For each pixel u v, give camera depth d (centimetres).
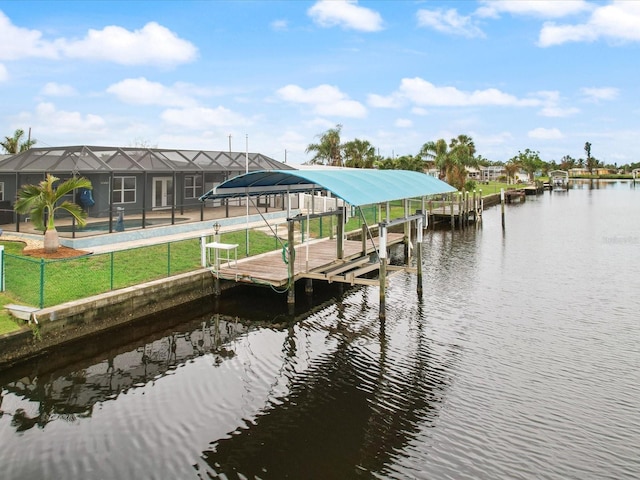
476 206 4775
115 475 886
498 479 882
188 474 894
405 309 1895
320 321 1756
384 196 1770
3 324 1330
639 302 1986
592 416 1096
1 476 873
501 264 2775
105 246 2138
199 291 1873
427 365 1377
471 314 1833
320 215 1989
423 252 3178
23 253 1939
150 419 1084
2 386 1236
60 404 1145
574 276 2462
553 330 1655
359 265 2180
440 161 5456
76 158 2438
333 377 1305
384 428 1052
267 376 1312
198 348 1505
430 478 886
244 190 1733
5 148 5097
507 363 1388
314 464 928
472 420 1084
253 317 1794
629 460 937
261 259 2158
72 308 1427
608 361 1395
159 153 2869
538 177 15012
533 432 1034
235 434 1029
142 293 1647
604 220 5019
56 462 920
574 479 883
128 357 1434
